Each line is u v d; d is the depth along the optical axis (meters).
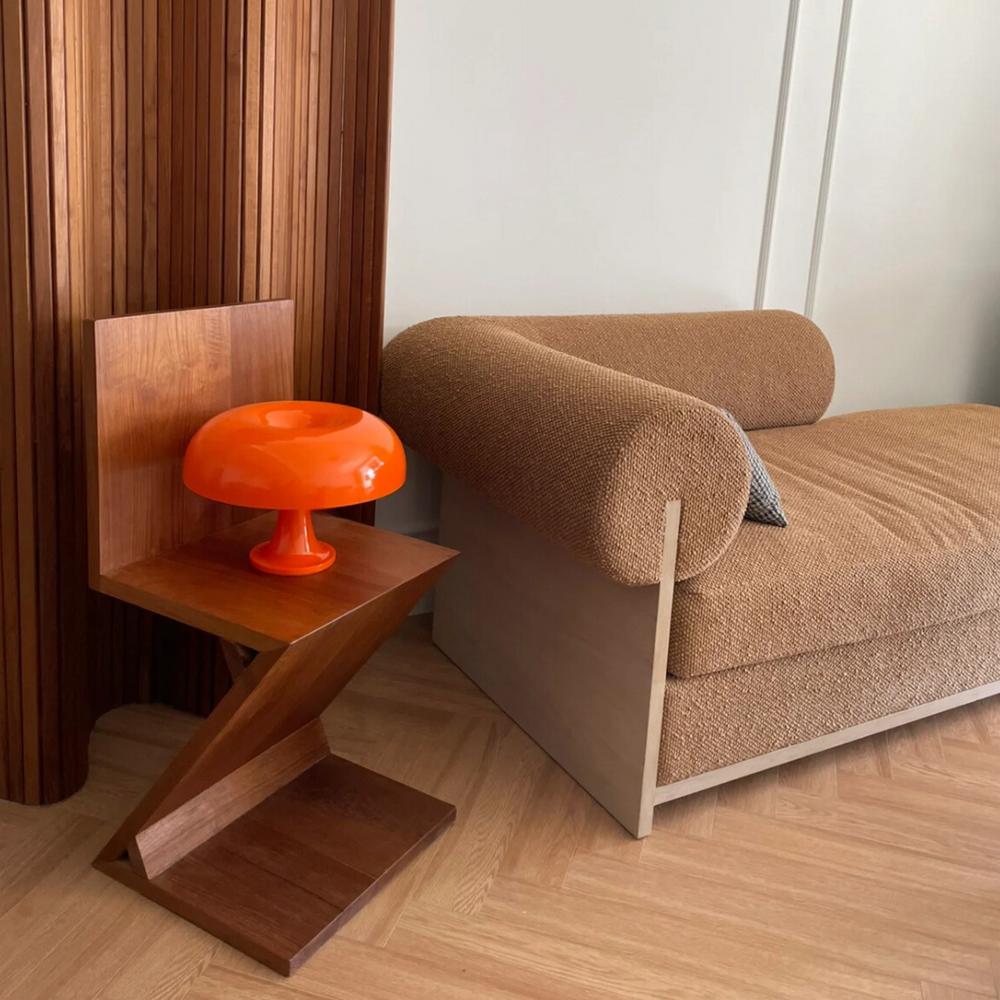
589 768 1.79
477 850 1.63
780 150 2.67
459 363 1.87
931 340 3.26
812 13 2.62
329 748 1.81
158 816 1.48
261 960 1.38
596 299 2.53
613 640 1.68
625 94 2.41
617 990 1.38
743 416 2.42
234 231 1.70
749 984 1.41
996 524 1.95
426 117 2.17
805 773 1.90
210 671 1.91
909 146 2.96
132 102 1.64
